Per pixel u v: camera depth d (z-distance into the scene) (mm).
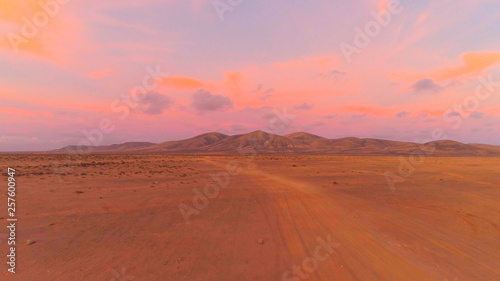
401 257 6598
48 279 5277
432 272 5789
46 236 7988
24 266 5848
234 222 9977
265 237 8172
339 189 19438
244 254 6766
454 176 31234
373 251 6992
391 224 9719
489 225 9828
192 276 5500
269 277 5484
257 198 15344
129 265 6012
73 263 6070
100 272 5633
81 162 49344
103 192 16922
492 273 5812
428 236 8367
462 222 10227
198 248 7188
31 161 50312
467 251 7113
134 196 15664
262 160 76375
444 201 14922
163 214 11242
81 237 7969
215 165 51625
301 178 27859
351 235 8344
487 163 65250
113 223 9664
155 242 7648
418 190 19344
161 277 5438
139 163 54375
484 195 17266
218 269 5855
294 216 10930
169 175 30141
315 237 8172
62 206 12383
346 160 78250
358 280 5379
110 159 69688
